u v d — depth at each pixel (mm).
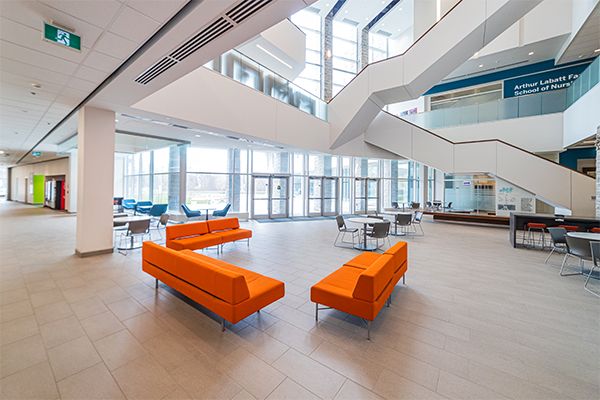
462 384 2064
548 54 12484
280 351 2467
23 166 22188
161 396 1913
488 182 13438
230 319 2631
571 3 10672
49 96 5008
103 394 1928
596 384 2078
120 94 4738
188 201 11516
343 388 2008
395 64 9430
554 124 10906
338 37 16188
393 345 2584
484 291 4008
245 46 10273
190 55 3475
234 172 12555
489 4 7102
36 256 5617
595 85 8055
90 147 5531
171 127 7496
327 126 11648
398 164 17188
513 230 7273
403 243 4133
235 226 7113
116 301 3488
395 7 14703
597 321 3100
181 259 3279
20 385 2002
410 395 1947
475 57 12875
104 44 3209
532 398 1938
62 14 2664
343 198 15727
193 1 2631
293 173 13891
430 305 3506
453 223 11984
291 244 7320
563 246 5820
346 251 6531
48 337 2645
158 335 2707
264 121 8469
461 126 12984
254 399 1892
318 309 3221
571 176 9211
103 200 5770
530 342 2662
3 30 2891
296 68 12398
